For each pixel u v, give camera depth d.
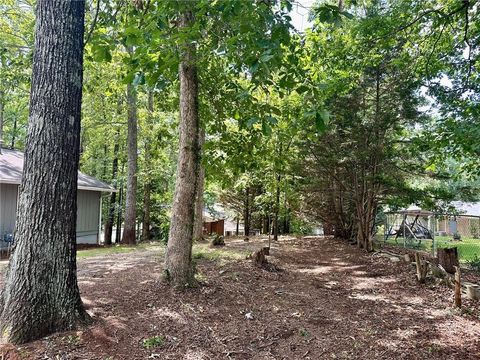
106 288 5.01
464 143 6.87
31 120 3.32
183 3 3.28
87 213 13.50
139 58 3.35
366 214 12.05
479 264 8.95
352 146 11.07
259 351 3.54
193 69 5.37
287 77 3.38
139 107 14.80
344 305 5.43
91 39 4.20
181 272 5.17
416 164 10.55
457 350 3.79
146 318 3.94
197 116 5.49
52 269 3.29
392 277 7.70
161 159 15.40
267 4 2.96
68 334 3.24
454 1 6.72
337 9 2.86
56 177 3.33
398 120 10.49
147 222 16.12
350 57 8.09
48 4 3.36
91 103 14.55
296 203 15.05
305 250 11.63
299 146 11.63
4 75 7.79
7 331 3.06
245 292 5.51
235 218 23.31
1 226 9.80
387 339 4.06
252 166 5.86
